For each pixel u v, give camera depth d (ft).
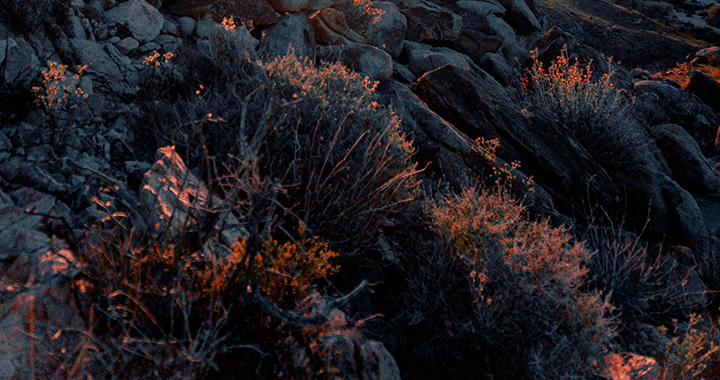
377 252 11.33
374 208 10.44
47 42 12.09
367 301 10.28
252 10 18.84
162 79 14.12
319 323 6.40
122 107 12.55
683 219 20.59
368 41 25.73
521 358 10.13
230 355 6.43
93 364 5.69
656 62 78.28
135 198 9.43
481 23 35.17
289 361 6.62
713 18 118.42
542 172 18.86
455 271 11.74
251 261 6.34
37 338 5.65
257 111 11.35
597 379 10.64
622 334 13.46
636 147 23.15
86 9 13.78
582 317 10.76
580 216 18.53
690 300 15.92
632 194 21.40
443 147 17.60
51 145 10.15
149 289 6.32
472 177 17.06
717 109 37.04
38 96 10.45
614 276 14.62
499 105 20.36
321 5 22.48
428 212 12.59
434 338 10.11
